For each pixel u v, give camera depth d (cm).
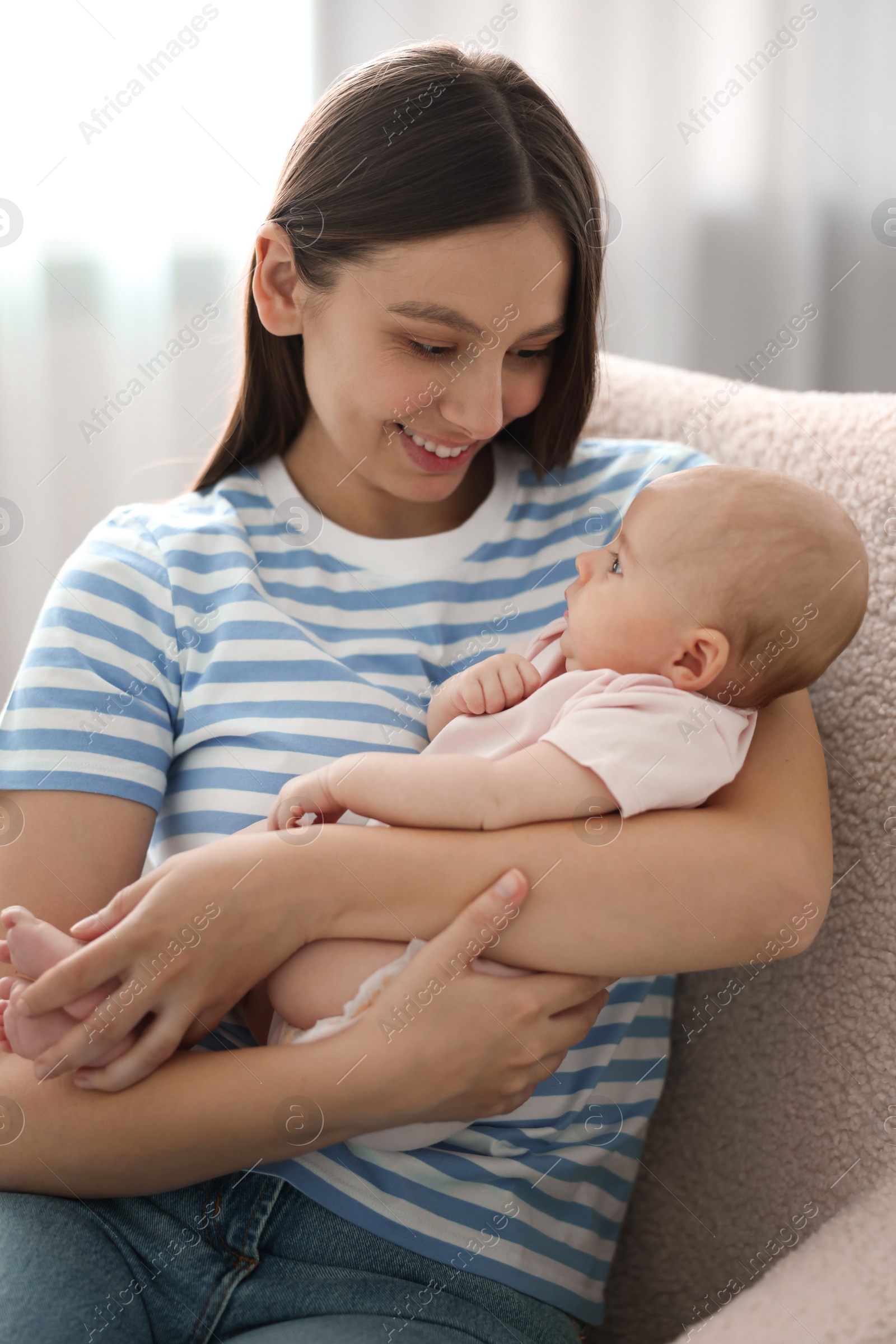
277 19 154
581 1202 76
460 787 67
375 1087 62
